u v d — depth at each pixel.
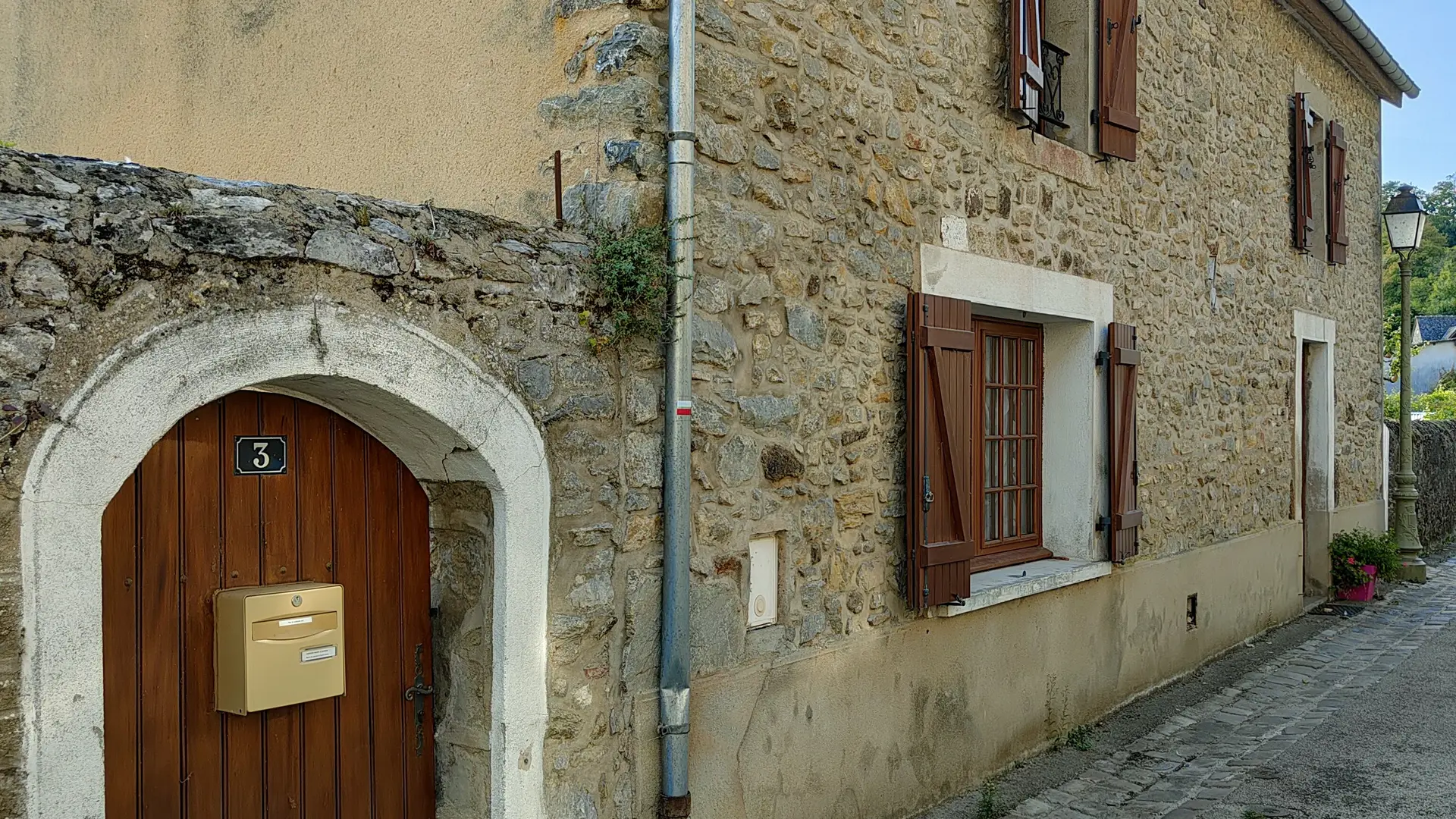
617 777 3.29
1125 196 6.30
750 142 3.75
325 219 2.51
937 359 4.52
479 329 2.85
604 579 3.23
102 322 2.13
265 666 2.60
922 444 4.46
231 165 4.77
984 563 5.56
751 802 3.77
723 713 3.65
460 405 2.79
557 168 3.48
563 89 3.52
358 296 2.56
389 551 3.01
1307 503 10.16
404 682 3.05
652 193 3.35
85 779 2.12
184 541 2.55
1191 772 5.29
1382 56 9.93
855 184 4.24
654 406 3.36
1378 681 7.00
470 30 3.80
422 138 3.97
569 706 3.12
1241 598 8.08
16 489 2.01
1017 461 5.93
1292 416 9.12
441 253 2.76
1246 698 6.68
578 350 3.13
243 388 2.62
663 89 3.42
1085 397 5.98
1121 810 4.76
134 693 2.45
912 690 4.60
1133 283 6.39
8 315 2.00
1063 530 6.07
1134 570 6.45
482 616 3.01
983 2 5.04
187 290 2.25
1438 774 5.12
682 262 3.37
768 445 3.84
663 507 3.41
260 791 2.70
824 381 4.10
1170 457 6.91
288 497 2.77
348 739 2.90
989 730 5.12
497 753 2.97
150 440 2.21
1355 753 5.50
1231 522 7.90
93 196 2.14
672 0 3.38
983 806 4.64
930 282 4.65
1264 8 8.42
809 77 4.01
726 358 3.63
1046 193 5.51
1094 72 5.94
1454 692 6.70
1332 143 9.81
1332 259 9.89
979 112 4.99
